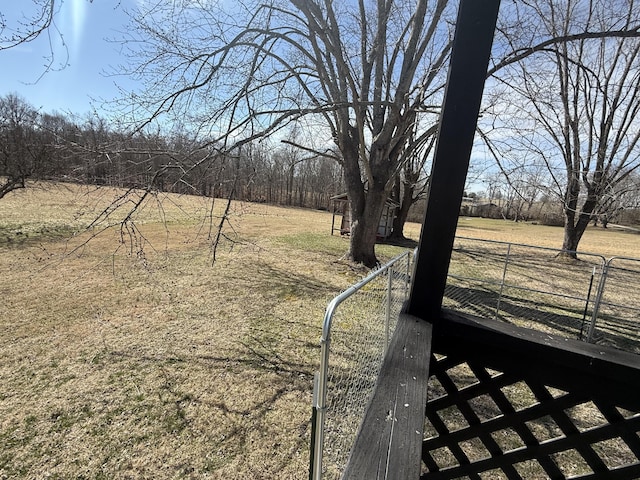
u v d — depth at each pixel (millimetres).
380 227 14391
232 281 6355
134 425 2537
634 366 1152
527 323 5082
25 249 7906
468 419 1620
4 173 9531
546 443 1480
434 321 1384
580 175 7520
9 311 4520
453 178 1230
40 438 2383
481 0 1110
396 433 794
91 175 3852
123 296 5273
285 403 2854
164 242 9781
